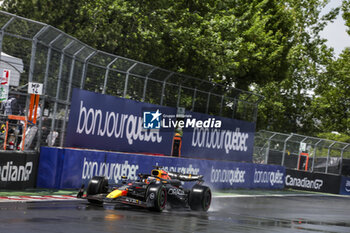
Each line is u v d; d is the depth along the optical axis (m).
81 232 8.78
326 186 35.66
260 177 30.34
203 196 15.42
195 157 25.50
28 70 16.58
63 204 13.28
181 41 27.47
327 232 12.91
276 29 39.75
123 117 20.89
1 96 15.12
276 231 12.05
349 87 58.78
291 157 34.72
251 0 37.41
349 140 56.59
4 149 15.52
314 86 59.91
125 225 10.25
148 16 27.34
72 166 17.72
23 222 9.31
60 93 18.31
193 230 10.55
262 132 32.88
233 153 28.16
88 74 19.61
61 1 25.84
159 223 11.18
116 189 13.67
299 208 21.36
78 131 18.70
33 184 16.70
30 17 25.78
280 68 38.56
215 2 32.31
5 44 16.05
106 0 26.72
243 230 11.49
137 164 20.81
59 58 17.94
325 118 60.03
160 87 23.05
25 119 15.89
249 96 28.94
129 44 27.45
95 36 26.44
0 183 15.09
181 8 31.27
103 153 19.05
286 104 58.22
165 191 14.00
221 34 29.98
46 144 17.83
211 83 25.91
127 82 21.38
